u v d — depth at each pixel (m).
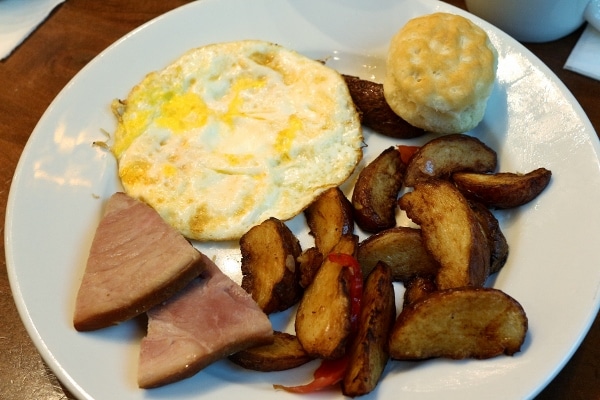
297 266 0.30
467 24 0.36
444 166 0.33
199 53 0.38
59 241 0.31
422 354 0.27
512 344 0.27
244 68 0.37
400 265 0.31
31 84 0.39
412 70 0.34
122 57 0.37
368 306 0.27
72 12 0.42
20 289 0.29
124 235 0.31
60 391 0.30
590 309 0.28
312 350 0.27
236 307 0.29
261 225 0.31
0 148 0.36
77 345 0.28
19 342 0.31
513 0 0.38
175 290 0.29
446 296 0.26
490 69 0.35
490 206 0.33
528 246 0.31
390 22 0.39
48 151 0.34
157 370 0.27
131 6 0.42
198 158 0.35
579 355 0.29
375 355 0.27
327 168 0.35
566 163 0.33
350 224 0.32
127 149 0.35
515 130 0.35
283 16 0.39
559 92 0.35
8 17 0.41
